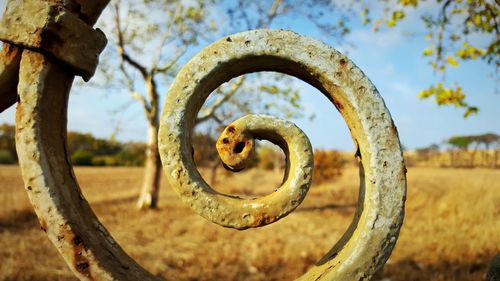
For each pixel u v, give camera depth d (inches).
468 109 149.4
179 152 45.6
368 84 45.8
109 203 515.5
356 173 1061.8
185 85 46.2
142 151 2081.7
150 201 467.5
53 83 48.4
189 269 222.8
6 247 242.1
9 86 50.1
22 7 47.5
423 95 155.3
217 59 46.3
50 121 48.1
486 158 1723.7
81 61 49.7
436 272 195.9
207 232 321.1
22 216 374.0
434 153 1964.8
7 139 1732.3
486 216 324.8
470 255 221.5
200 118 482.6
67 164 49.4
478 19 135.6
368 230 44.6
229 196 46.8
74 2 49.9
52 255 227.0
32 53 47.6
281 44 46.4
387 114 45.6
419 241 258.2
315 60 46.1
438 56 160.6
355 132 47.3
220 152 48.0
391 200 44.6
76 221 46.4
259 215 45.4
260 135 49.0
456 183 565.6
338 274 44.6
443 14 154.8
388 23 173.3
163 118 45.9
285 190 46.2
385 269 205.9
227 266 229.8
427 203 413.1
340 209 460.4
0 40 47.5
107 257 46.9
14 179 929.5
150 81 473.4
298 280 48.1
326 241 292.5
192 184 45.4
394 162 44.9
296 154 46.9
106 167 1927.9
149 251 261.0
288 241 291.0
